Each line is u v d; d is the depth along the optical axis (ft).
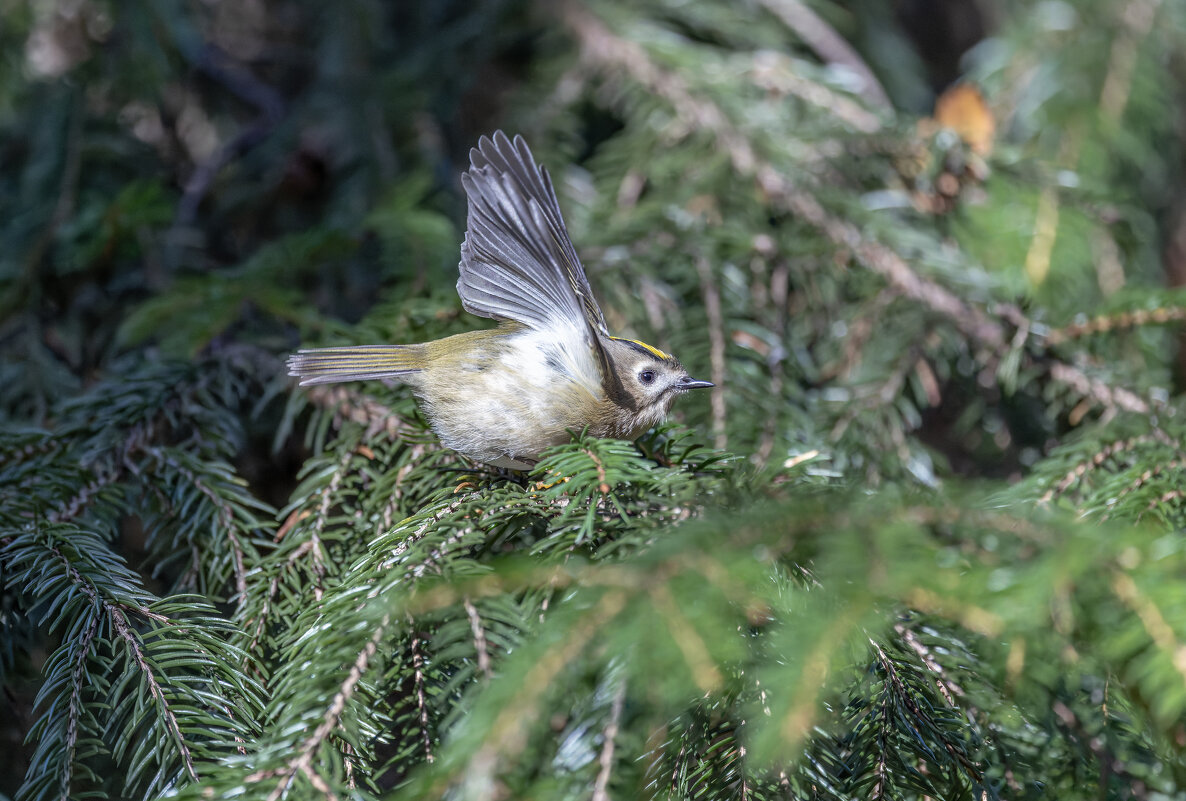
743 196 8.68
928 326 8.54
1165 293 8.46
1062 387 8.49
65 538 8.22
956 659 8.15
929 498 8.08
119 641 8.16
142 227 8.64
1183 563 8.02
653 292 8.55
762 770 8.07
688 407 8.44
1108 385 8.46
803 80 8.77
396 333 8.43
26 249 8.62
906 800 8.11
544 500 8.18
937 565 8.03
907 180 8.71
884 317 8.55
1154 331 8.58
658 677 8.00
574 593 8.05
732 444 8.41
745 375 8.48
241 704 8.14
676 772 8.11
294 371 8.29
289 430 8.41
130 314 8.59
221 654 8.16
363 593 8.12
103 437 8.38
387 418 8.37
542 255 8.27
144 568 8.40
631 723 8.08
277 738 8.07
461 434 8.29
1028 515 8.05
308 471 8.34
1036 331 8.49
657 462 8.29
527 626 8.09
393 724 8.14
